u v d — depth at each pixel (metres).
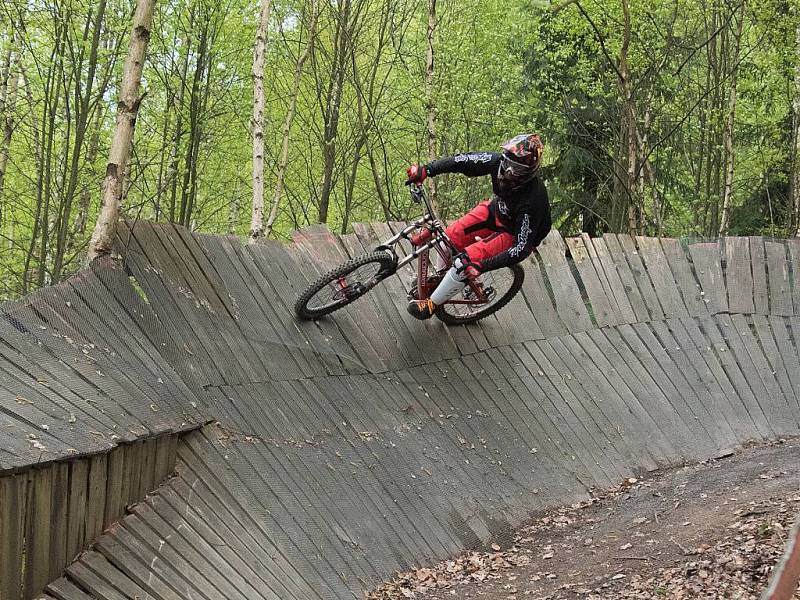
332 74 16.91
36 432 3.71
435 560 6.12
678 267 9.91
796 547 2.08
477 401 7.60
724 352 9.48
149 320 5.37
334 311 7.01
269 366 6.17
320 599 5.05
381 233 8.03
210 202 23.02
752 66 17.30
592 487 7.69
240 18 15.78
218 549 4.66
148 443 4.55
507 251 6.85
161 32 15.55
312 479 5.71
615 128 17.78
